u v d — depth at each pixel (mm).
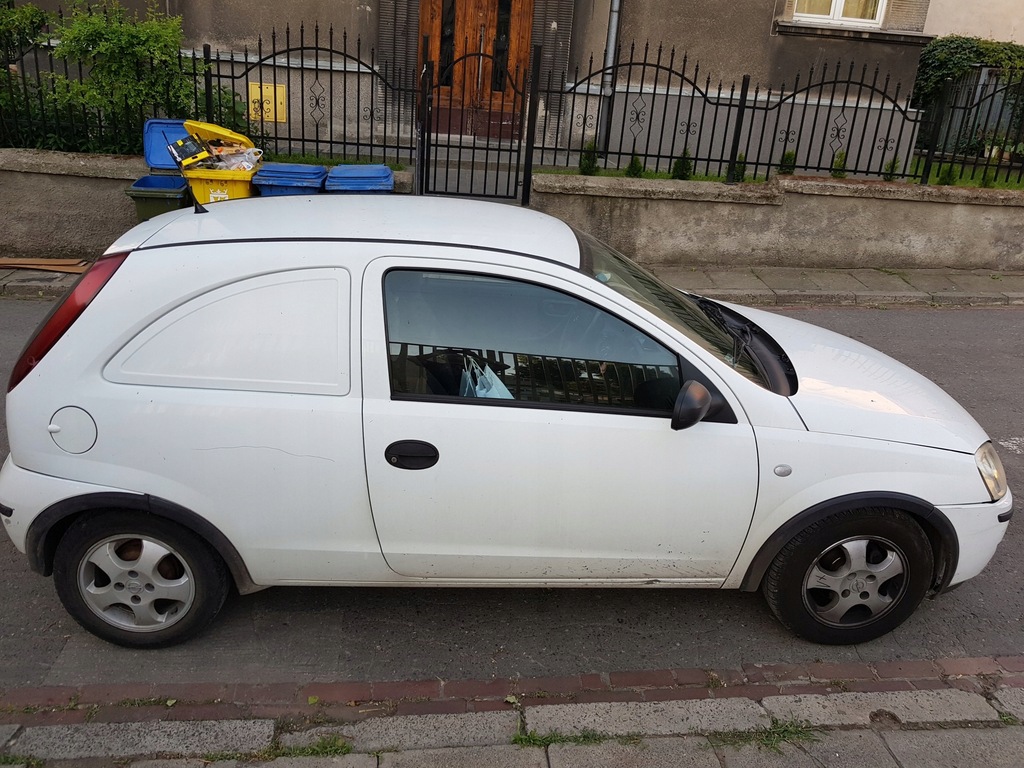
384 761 2682
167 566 3084
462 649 3277
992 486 3230
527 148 8414
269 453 2895
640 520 3059
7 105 8133
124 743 2723
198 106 8188
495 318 2988
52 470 2902
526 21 10438
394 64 9219
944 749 2791
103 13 9477
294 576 3104
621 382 3020
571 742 2777
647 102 10672
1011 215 8758
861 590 3236
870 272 8828
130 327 2881
